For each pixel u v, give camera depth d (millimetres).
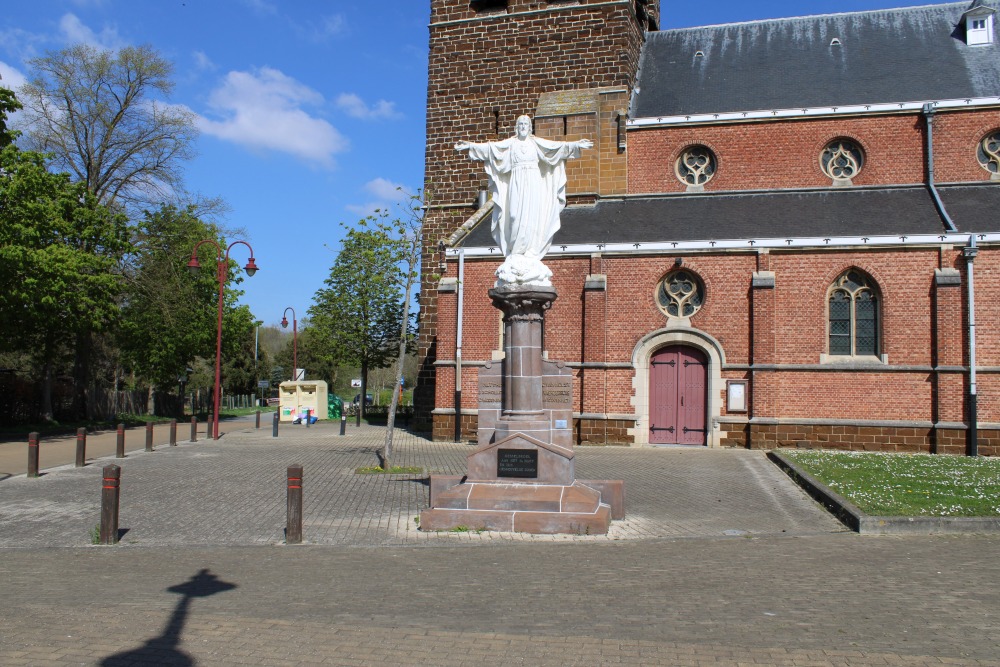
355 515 13156
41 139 38344
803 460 19594
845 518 12508
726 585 8594
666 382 25094
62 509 13914
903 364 23234
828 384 23750
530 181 12586
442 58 32656
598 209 28328
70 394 42750
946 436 22641
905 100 28031
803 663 6105
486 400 12703
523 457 12094
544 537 11367
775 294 24203
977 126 26531
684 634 6812
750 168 28094
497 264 26359
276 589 8469
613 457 21875
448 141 32438
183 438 30562
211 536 11695
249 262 35188
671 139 28859
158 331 48438
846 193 26953
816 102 28984
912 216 24734
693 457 21844
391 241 19312
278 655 6227
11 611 7504
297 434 32188
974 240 22688
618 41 30578
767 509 13844
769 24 33156
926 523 11719
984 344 22641
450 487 12742
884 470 17516
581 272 25516
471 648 6406
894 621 7215
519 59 31766
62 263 29281
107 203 40406
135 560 10188
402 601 7918
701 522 12594
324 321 51938
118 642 6527
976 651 6395
